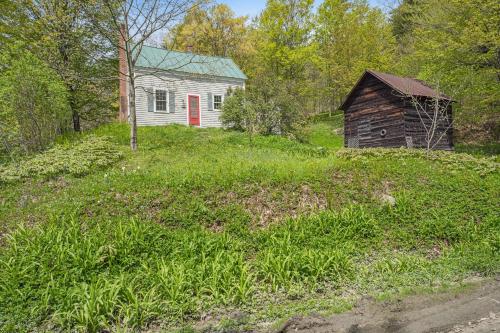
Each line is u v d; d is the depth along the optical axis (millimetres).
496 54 15469
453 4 16406
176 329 4477
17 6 18609
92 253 5902
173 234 6781
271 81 20562
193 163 11133
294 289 5375
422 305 4973
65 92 15430
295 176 9453
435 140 18078
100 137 15047
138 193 8297
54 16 18156
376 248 7188
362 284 5637
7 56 12977
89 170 10867
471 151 17906
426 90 18312
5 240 6656
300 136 21125
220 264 5809
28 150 13234
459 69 16922
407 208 8414
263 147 15688
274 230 7473
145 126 20641
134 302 4734
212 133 19094
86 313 4395
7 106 12016
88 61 20219
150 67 20891
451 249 7191
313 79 37750
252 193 8648
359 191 9203
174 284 5203
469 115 18859
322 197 8914
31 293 5039
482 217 8453
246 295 5105
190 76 23391
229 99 21000
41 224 6973
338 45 31344
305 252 6301
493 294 5270
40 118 13641
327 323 4535
